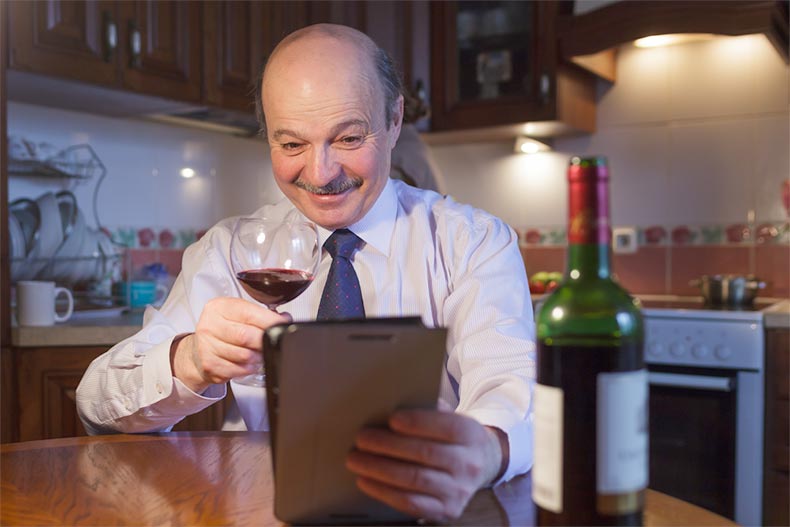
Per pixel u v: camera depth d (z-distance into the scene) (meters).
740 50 2.88
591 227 0.62
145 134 2.72
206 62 2.47
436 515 0.68
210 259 1.36
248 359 0.92
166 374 1.04
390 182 1.36
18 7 2.00
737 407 2.33
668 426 2.43
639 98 3.05
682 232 2.98
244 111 2.60
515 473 0.85
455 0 3.02
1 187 1.97
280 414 0.65
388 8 2.95
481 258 1.26
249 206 3.03
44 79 2.10
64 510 0.76
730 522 0.74
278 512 0.69
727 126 2.90
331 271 1.25
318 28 1.15
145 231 2.71
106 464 0.92
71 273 2.46
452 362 1.22
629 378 0.60
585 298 0.62
